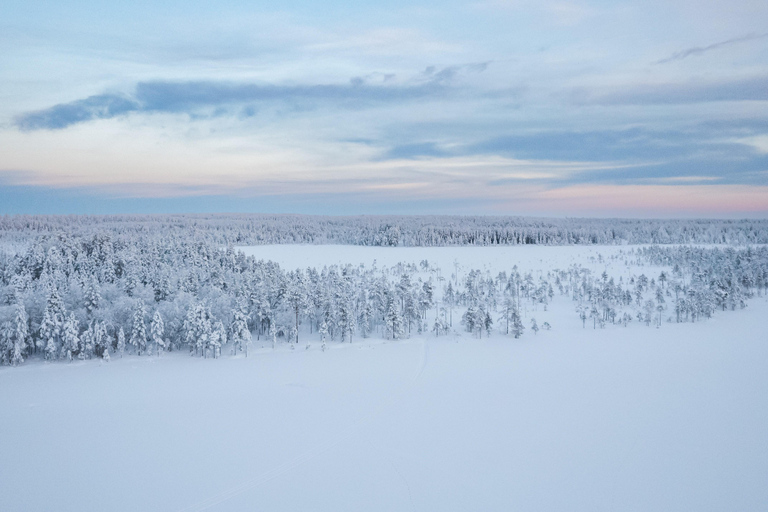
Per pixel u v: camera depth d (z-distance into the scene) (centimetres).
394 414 7156
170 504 4731
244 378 8925
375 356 10619
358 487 5056
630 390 8462
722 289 16788
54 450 5878
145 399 7744
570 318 15250
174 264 16312
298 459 5675
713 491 5091
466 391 8306
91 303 10438
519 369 9794
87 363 9581
